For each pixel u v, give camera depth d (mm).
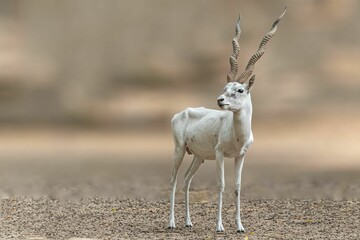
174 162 30531
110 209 36000
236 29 29234
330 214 34062
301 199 39344
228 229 30219
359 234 29109
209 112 29875
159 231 29938
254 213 34531
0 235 29359
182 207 36594
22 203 38000
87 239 28250
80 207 36625
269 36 28594
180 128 30359
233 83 28078
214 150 29250
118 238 28359
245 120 28078
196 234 29078
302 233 29328
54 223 32125
